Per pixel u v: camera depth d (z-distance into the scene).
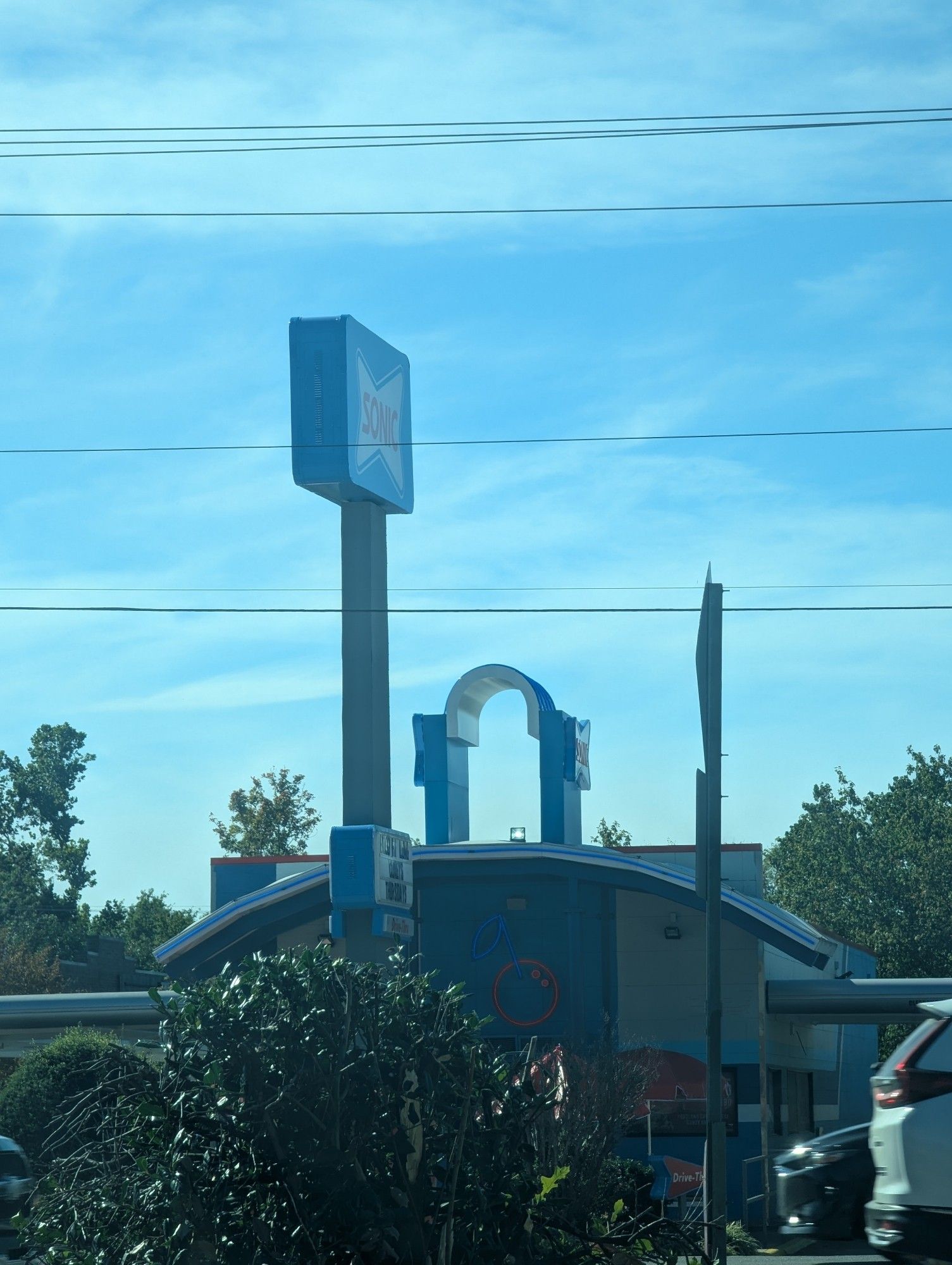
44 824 117.06
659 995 40.78
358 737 34.09
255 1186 12.17
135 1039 43.75
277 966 12.73
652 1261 14.84
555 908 41.41
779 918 37.44
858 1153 23.84
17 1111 32.19
